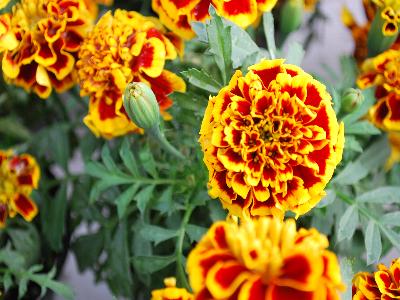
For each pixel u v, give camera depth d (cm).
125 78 33
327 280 23
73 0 34
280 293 23
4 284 36
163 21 34
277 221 23
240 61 32
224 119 28
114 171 35
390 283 29
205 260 24
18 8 35
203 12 33
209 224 37
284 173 28
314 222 35
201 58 37
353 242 37
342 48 53
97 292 51
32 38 34
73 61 34
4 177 37
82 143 40
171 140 36
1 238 39
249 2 33
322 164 28
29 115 45
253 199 29
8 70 34
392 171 39
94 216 39
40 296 38
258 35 40
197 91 34
